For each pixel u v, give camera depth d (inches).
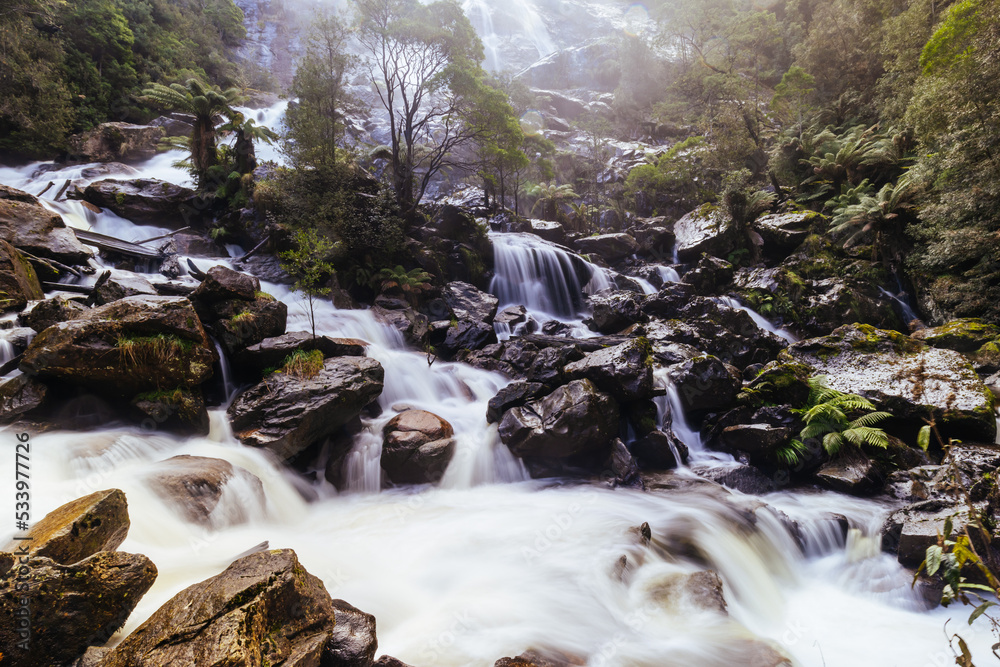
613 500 324.2
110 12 1389.0
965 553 120.9
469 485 355.6
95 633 136.1
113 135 1176.8
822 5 1371.8
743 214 916.6
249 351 381.7
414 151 966.4
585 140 1690.5
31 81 1105.4
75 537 151.5
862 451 376.2
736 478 362.3
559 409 357.4
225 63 1830.7
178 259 612.7
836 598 264.1
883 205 714.2
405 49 775.7
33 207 505.4
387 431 368.2
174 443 315.6
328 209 653.3
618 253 952.3
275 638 128.4
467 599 216.4
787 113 1259.8
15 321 358.9
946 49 671.8
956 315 626.2
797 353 497.7
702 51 1603.1
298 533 278.7
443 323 601.3
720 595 221.5
